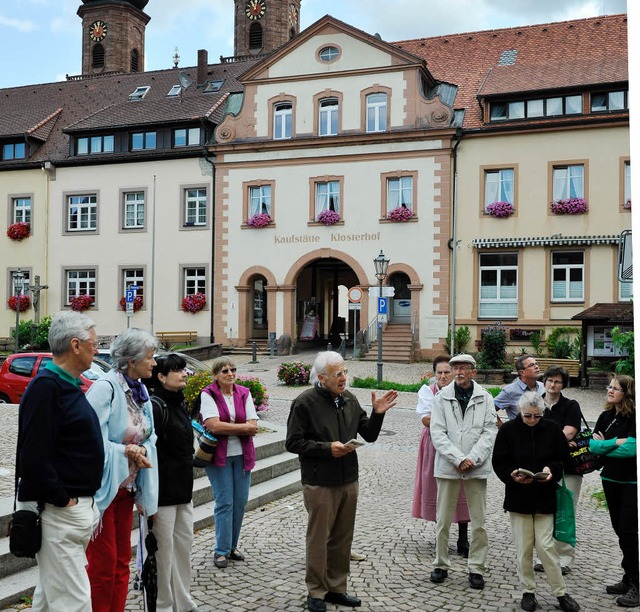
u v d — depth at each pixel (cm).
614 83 2794
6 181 3575
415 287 2970
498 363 2594
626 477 631
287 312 3155
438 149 2962
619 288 2772
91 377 812
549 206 2850
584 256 2819
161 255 3341
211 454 658
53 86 4184
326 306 4028
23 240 3538
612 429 650
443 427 653
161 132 3378
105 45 5859
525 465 585
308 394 583
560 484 593
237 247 3225
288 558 697
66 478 407
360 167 3066
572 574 673
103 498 447
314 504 566
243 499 685
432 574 642
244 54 5434
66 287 3491
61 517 405
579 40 3306
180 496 535
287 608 566
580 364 2391
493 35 3553
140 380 511
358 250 3059
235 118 3253
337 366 578
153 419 511
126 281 3406
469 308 2927
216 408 669
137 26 6016
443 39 3641
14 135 3581
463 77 3338
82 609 406
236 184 3228
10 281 3550
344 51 3105
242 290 3209
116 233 3403
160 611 529
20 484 401
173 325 3312
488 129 2903
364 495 985
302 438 571
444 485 643
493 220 2909
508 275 2919
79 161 3444
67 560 405
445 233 2948
